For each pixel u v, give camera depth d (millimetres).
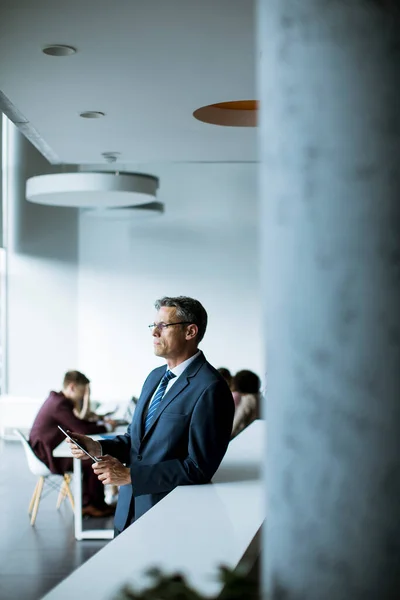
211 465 3131
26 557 6262
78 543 6672
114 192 8680
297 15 1347
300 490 1322
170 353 3230
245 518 2686
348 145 1301
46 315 12820
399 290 1282
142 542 2414
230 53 4422
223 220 12898
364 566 1294
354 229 1291
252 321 12852
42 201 9594
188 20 3936
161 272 12992
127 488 3258
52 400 7426
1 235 12398
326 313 1299
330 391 1297
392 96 1300
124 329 12992
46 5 3734
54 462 7305
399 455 1286
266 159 1388
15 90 5129
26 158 12742
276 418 1354
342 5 1318
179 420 3148
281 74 1360
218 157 7363
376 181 1290
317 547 1313
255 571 2180
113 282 13000
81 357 12977
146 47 4324
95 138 6559
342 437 1292
